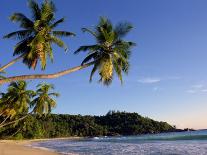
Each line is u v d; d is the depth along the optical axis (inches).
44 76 839.1
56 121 7642.7
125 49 1036.5
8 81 813.9
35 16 1066.1
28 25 1068.5
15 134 4419.3
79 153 1692.9
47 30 1029.2
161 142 2824.8
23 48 1053.2
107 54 1000.2
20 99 2210.9
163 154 1533.0
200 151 1628.9
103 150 1935.3
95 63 981.8
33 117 5260.8
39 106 2223.2
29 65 992.9
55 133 6717.5
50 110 2269.9
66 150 2031.3
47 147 2554.1
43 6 1050.7
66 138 6402.6
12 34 1056.8
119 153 1665.8
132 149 1958.7
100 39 1029.2
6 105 2240.4
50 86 2269.9
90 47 1019.9
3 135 4269.2
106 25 1060.5
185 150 1727.4
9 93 2201.0
